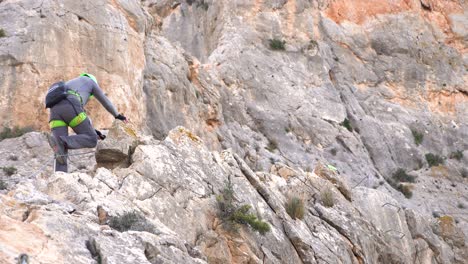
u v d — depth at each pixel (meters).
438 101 44.53
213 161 15.77
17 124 23.58
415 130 41.81
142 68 28.62
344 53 42.88
